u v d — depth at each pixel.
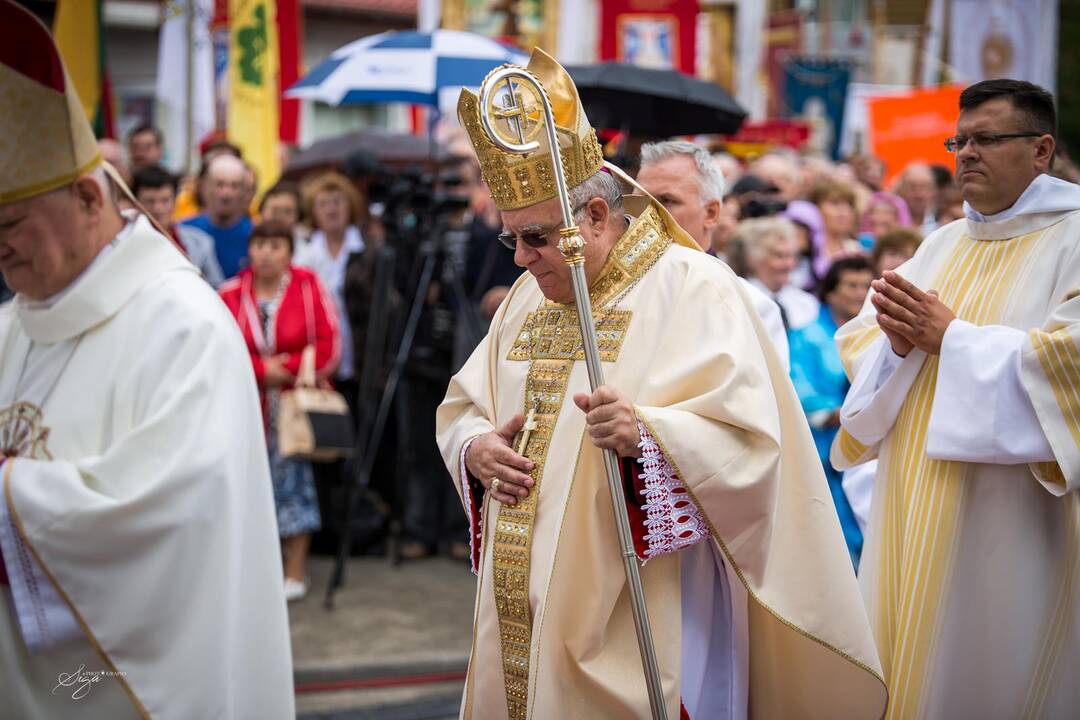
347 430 5.71
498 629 2.83
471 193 7.55
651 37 9.86
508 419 2.90
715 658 2.90
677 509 2.62
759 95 12.98
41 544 2.45
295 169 9.14
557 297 2.86
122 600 2.47
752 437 2.66
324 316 5.82
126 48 14.51
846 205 6.83
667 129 6.87
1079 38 20.39
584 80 6.48
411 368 6.46
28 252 2.60
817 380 4.76
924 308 3.22
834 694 2.89
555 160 2.57
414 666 5.01
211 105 8.54
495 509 2.87
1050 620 3.17
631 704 2.64
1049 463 3.11
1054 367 3.03
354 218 7.10
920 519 3.25
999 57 13.08
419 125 12.02
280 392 5.70
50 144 2.57
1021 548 3.18
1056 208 3.23
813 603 2.77
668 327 2.75
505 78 2.55
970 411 3.12
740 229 5.16
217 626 2.48
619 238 2.86
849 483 4.26
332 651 5.10
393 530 6.79
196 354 2.60
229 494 2.53
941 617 3.19
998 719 3.19
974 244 3.41
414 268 6.36
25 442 2.67
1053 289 3.19
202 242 6.19
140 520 2.45
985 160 3.28
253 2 8.08
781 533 2.79
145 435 2.50
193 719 2.47
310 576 6.27
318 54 15.52
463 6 10.69
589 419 2.57
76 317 2.66
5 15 2.47
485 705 2.84
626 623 2.73
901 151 8.97
